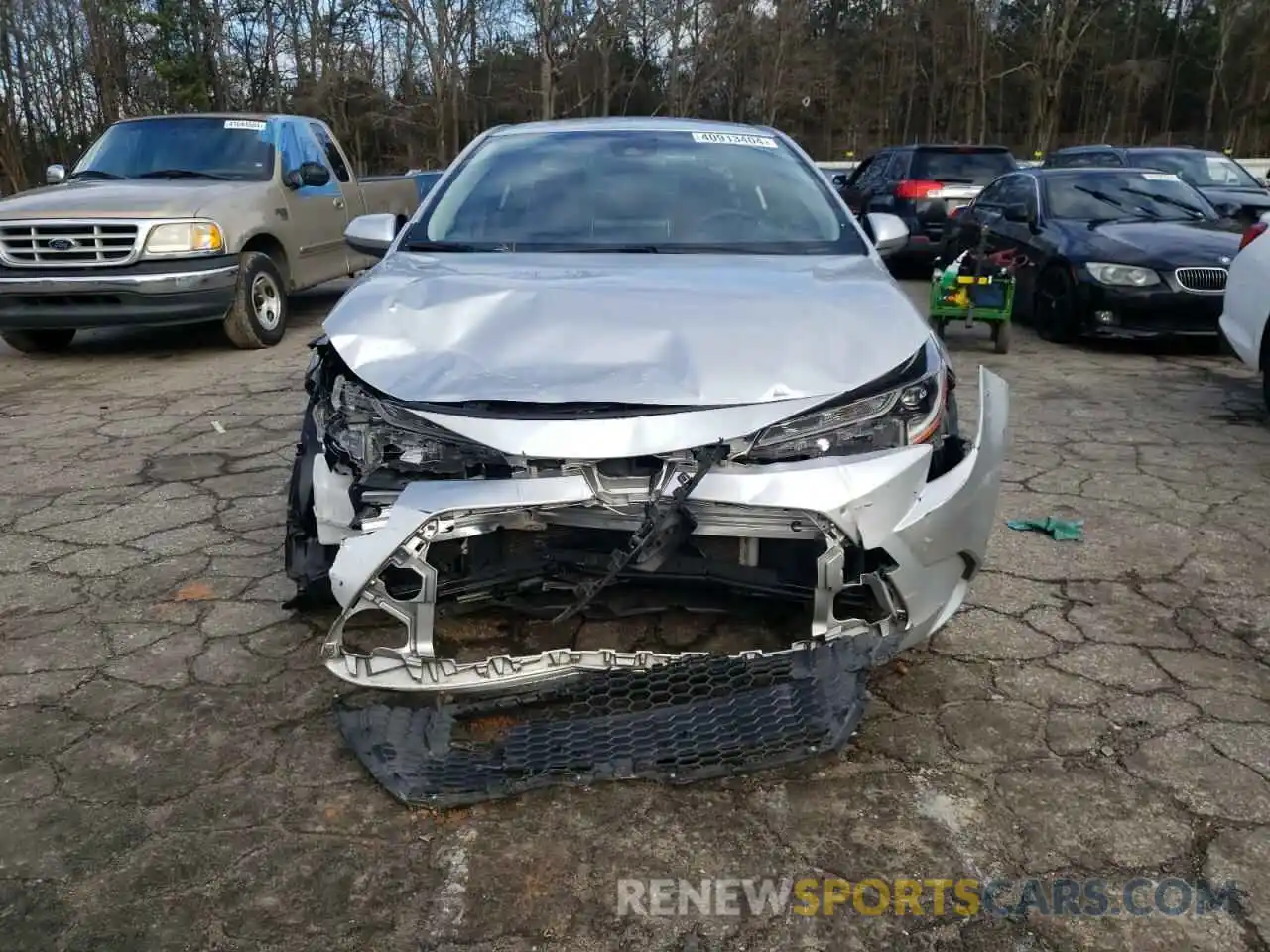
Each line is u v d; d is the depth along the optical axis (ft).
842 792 8.37
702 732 8.45
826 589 8.34
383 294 9.83
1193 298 24.82
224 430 18.95
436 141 97.71
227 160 28.30
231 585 12.14
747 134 14.33
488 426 8.09
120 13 86.02
